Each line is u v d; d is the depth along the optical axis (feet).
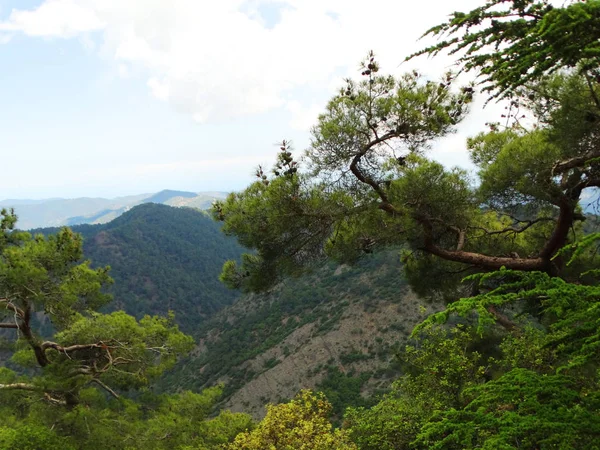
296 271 28.84
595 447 8.36
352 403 137.90
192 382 224.33
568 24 8.21
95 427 34.60
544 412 9.29
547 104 24.64
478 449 9.12
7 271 33.68
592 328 9.96
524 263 25.73
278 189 24.77
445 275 34.12
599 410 9.66
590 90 20.51
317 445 32.40
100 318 38.06
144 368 38.40
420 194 26.20
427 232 27.78
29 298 35.63
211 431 39.73
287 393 171.83
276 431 35.12
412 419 29.07
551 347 11.21
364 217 27.32
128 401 39.24
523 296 10.77
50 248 38.27
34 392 38.50
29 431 29.40
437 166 26.00
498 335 33.40
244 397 186.39
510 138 31.71
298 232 26.78
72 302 38.58
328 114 26.17
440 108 24.52
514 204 28.53
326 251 28.81
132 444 34.86
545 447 8.96
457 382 28.48
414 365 31.42
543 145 25.14
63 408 37.52
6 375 38.52
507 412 9.69
